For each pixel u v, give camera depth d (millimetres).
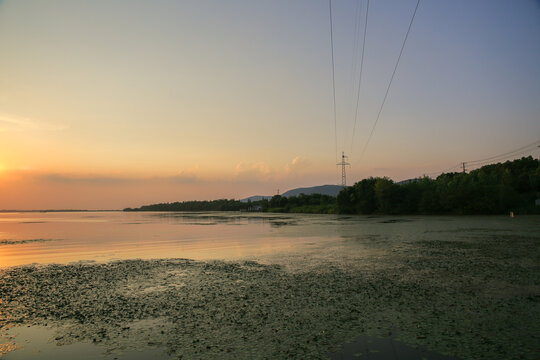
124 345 7445
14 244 31859
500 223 46031
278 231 42844
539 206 69062
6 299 11758
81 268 18078
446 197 79125
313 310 9469
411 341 7195
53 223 86000
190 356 6766
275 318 8883
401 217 75500
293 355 6664
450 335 7461
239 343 7328
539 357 6297
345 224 54188
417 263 16641
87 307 10539
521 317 8516
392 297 10586
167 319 9117
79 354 7070
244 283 13328
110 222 90000
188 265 18281
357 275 14148
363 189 101812
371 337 7457
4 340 7922
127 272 16547
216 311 9680
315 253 21516
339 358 6465
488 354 6484
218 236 37750
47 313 10000
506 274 13562
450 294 10773
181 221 87438
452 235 30609
